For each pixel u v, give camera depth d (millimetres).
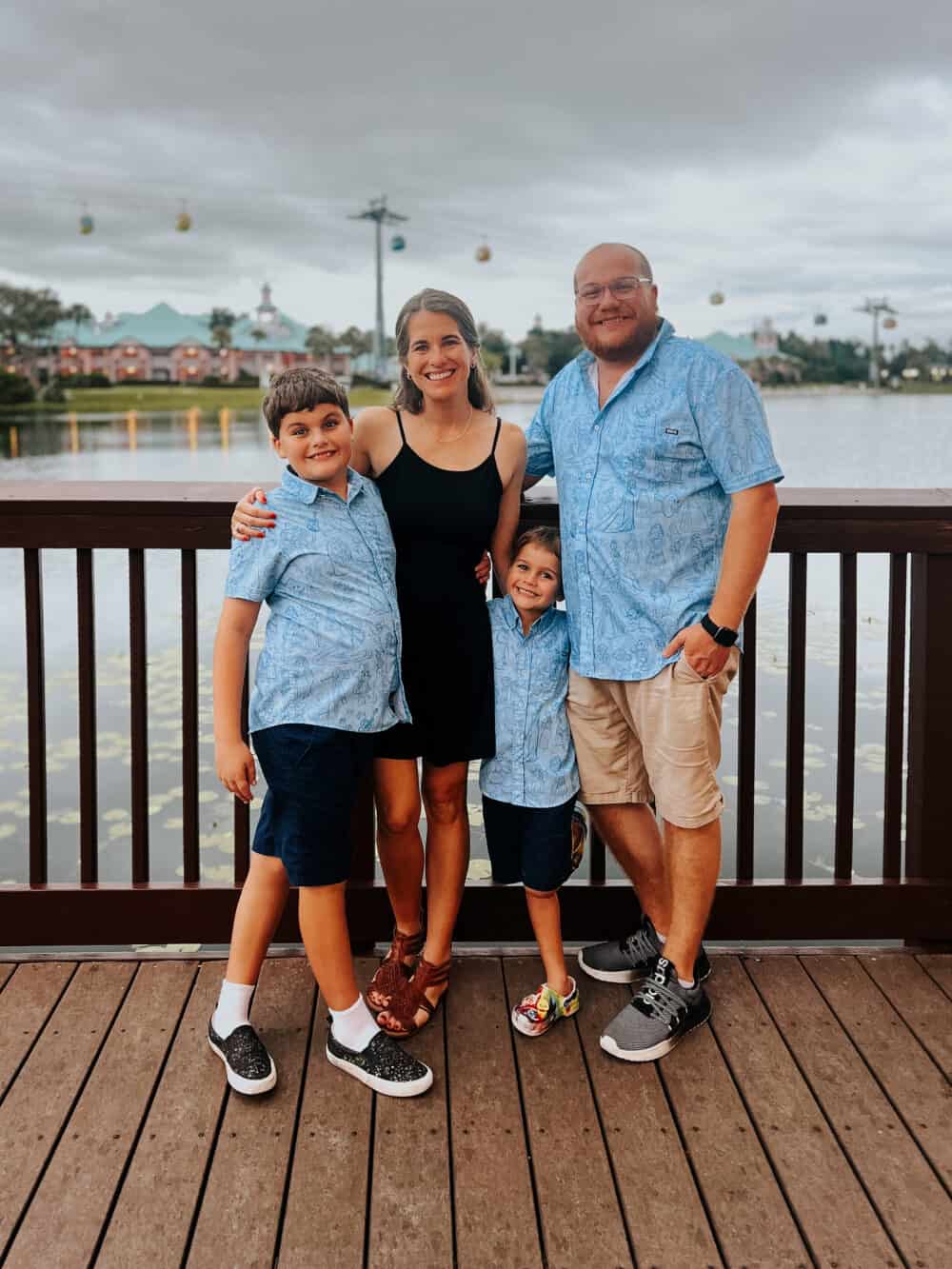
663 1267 1466
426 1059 1954
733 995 2176
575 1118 1785
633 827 2141
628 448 1877
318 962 1871
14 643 6199
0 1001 2111
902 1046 1996
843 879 2381
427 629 1959
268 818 1864
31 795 2289
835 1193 1609
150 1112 1788
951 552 2238
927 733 2309
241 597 1799
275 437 1802
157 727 4793
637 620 1922
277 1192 1604
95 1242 1503
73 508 2148
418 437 1943
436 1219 1551
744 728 2342
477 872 3367
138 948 2861
